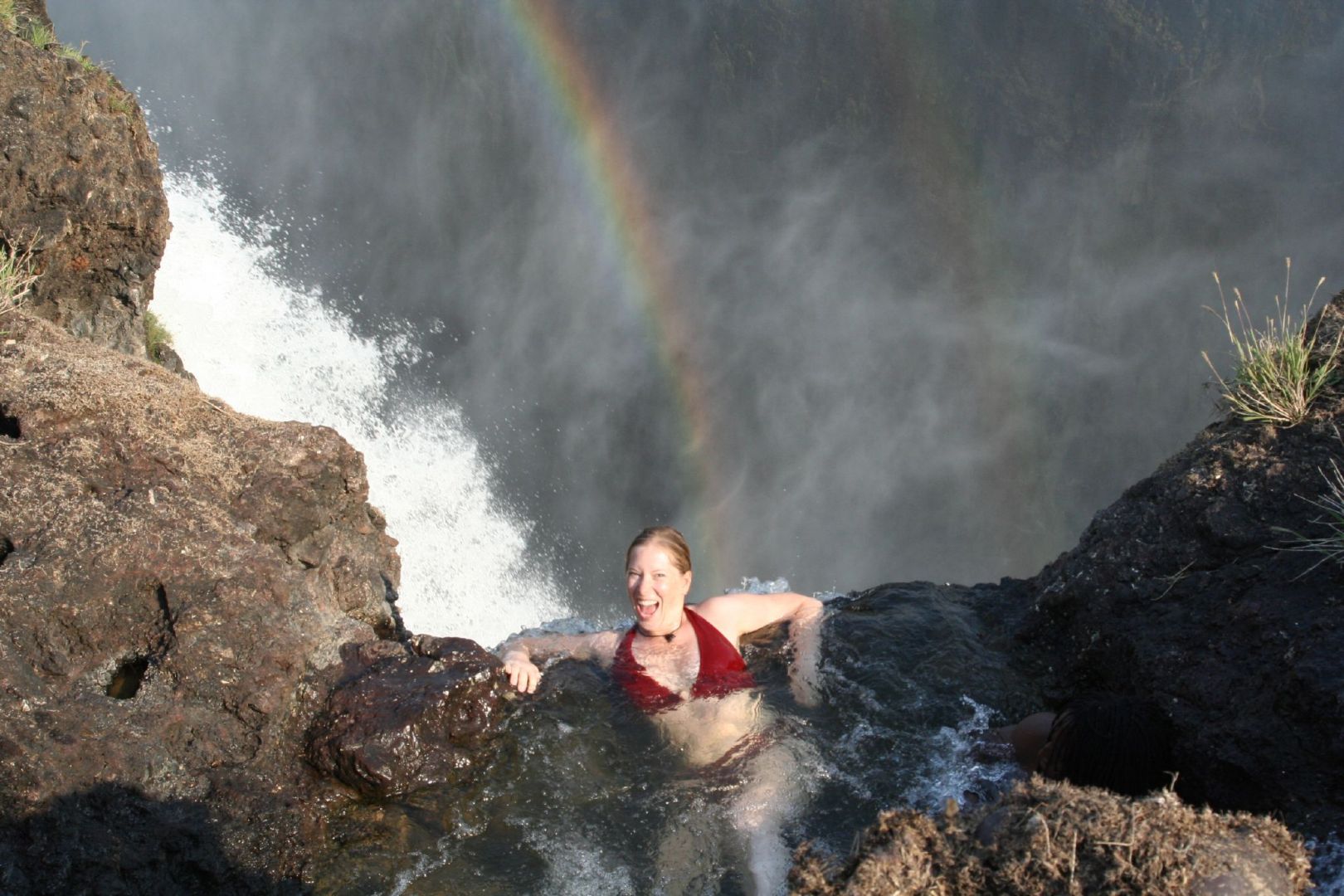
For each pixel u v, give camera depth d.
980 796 3.41
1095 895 1.55
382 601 4.29
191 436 3.90
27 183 6.16
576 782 3.44
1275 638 3.36
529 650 4.18
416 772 3.34
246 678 3.32
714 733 3.71
